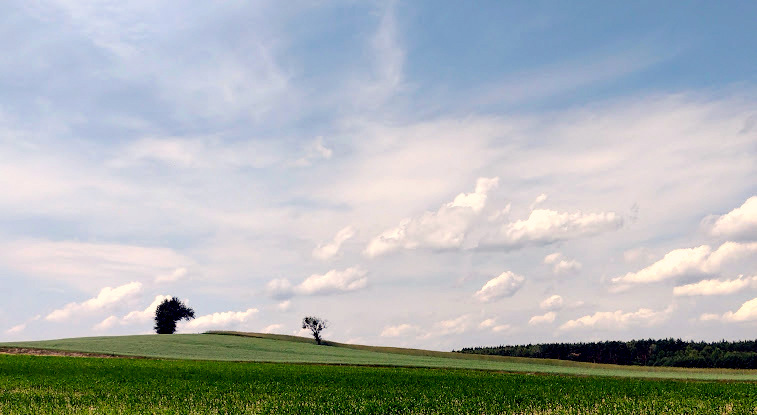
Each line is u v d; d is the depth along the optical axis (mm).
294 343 106688
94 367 51281
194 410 27828
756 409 28266
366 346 113875
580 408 29156
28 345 80688
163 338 100250
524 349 173000
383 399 32125
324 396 33219
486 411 28250
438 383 42094
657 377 52656
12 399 30781
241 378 44281
